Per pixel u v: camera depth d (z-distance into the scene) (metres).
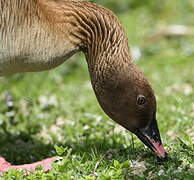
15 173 11.52
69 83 21.12
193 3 27.17
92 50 12.90
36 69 12.95
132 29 25.64
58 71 21.91
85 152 12.82
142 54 23.03
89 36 12.86
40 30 12.35
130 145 13.27
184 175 11.06
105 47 12.72
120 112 12.73
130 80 12.47
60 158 12.11
